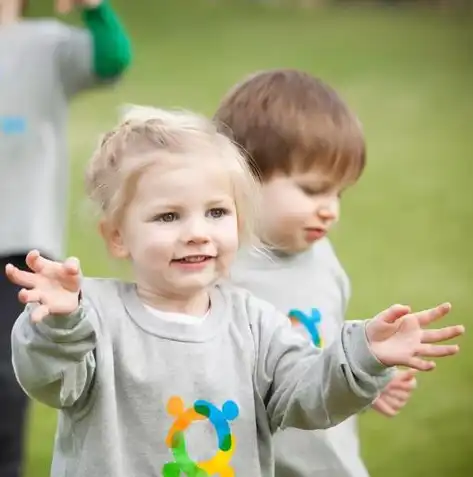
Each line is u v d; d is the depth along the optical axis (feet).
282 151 14.62
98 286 12.05
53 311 10.50
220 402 11.80
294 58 67.77
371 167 47.39
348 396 11.18
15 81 21.35
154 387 11.66
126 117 12.42
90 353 11.34
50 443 23.72
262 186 14.76
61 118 21.90
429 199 43.47
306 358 11.87
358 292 33.53
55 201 21.30
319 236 14.92
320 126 14.74
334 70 64.54
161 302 12.04
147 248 11.85
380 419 25.00
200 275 11.88
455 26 75.77
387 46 70.18
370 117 54.95
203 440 11.74
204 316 12.14
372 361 10.95
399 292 33.58
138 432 11.62
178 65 66.23
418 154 49.21
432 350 10.93
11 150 20.99
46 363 10.80
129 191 11.97
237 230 12.37
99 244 14.11
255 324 12.24
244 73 64.18
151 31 76.07
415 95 58.80
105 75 22.18
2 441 19.52
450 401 26.02
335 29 76.23
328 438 14.55
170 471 11.62
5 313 20.02
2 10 21.86
